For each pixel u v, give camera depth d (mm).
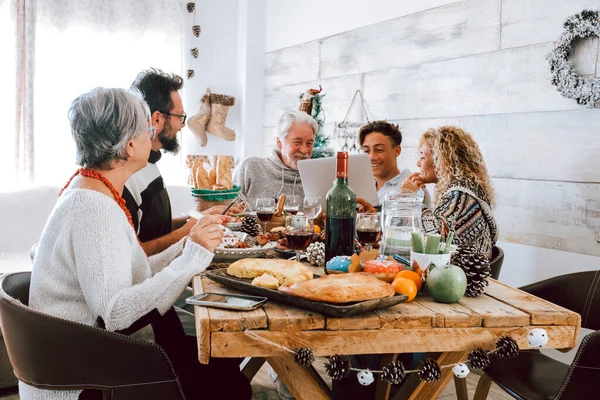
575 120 2613
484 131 3076
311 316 1127
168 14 4906
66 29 4508
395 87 3658
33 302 1362
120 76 4777
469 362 1154
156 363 1283
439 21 3314
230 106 5211
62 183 4555
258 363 2148
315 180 2277
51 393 1328
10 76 4270
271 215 2150
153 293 1320
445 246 1391
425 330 1154
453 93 3248
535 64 2781
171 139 2363
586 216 2588
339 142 4156
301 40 4633
